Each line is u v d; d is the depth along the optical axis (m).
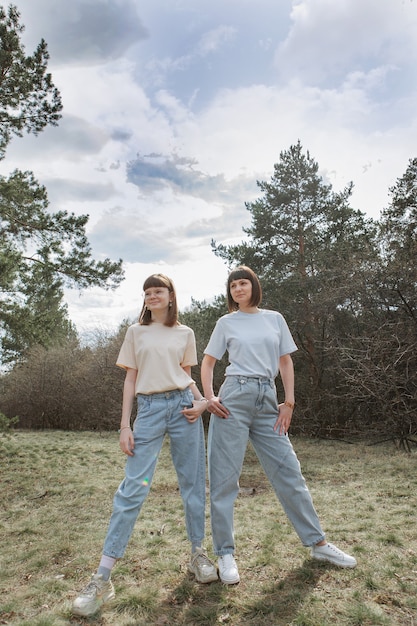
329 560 2.52
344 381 10.82
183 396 2.52
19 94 8.23
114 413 16.70
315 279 11.43
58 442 11.22
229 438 2.49
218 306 13.42
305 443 10.22
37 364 19.25
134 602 2.17
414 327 8.81
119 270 9.38
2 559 3.03
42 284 9.59
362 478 5.46
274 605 2.09
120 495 2.31
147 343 2.51
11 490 5.58
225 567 2.39
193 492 2.53
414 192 11.52
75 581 2.57
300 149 12.59
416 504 3.97
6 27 8.04
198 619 2.03
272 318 2.70
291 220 12.46
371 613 1.96
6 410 19.95
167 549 3.00
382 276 9.27
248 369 2.52
